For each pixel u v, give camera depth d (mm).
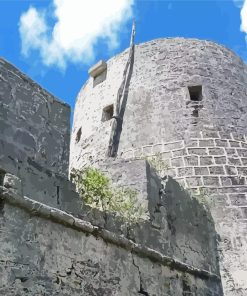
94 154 13977
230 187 11750
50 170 7266
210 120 13367
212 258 10344
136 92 14477
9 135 6844
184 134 13016
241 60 16078
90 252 7262
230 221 11031
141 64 15125
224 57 15438
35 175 6980
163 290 8414
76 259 6992
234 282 10141
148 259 8375
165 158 12570
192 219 10281
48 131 7500
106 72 16078
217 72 14781
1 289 5859
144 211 8859
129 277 7797
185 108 13617
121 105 14422
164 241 9016
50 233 6746
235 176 12055
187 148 12641
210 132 13078
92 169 8914
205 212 10922
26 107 7273
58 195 7199
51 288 6480
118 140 13695
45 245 6605
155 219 9016
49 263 6570
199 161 12344
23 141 7023
